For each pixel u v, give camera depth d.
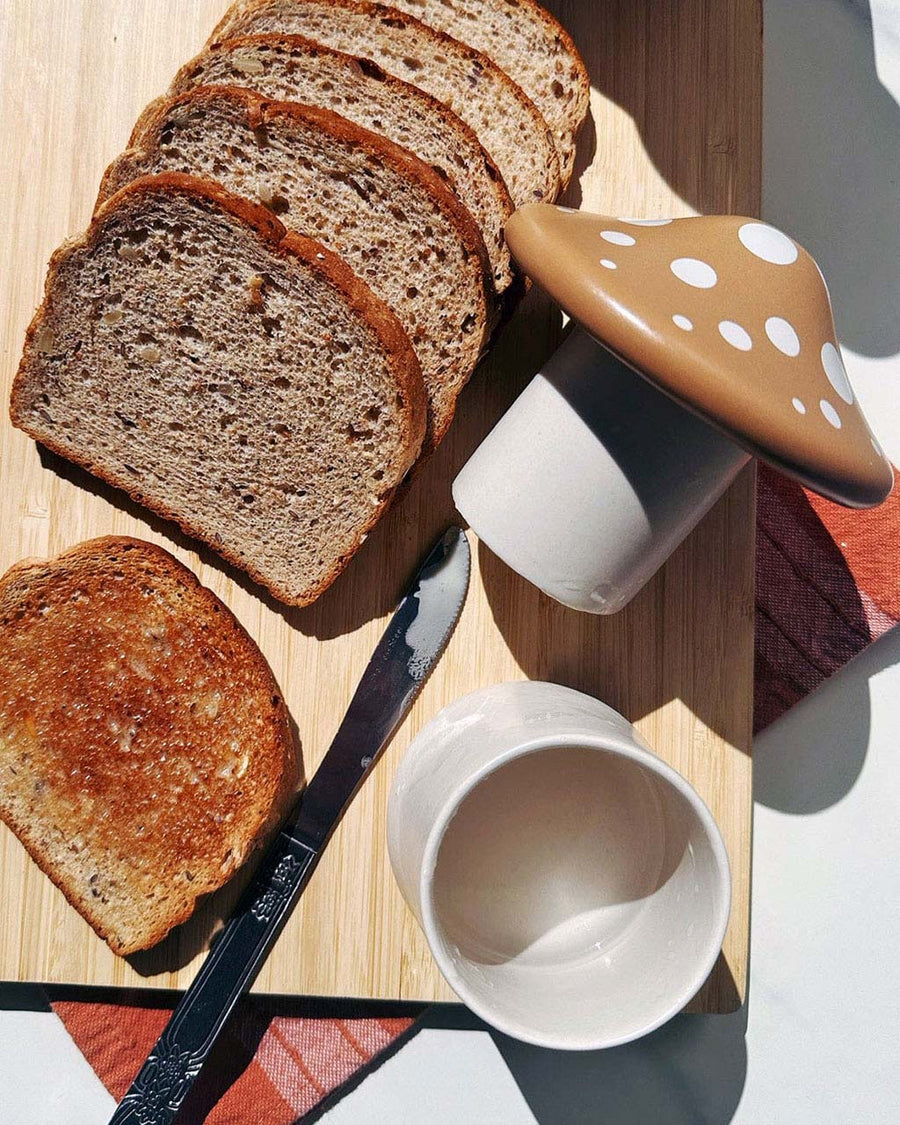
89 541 0.32
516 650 0.34
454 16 0.34
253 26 0.33
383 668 0.33
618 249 0.25
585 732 0.26
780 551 0.37
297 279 0.30
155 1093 0.31
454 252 0.31
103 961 0.32
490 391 0.34
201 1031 0.31
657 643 0.34
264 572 0.33
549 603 0.34
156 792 0.32
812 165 0.39
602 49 0.34
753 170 0.34
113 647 0.32
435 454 0.34
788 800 0.38
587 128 0.34
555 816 0.32
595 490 0.28
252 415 0.32
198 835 0.32
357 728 0.32
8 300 0.33
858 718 0.38
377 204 0.31
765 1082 0.37
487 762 0.26
